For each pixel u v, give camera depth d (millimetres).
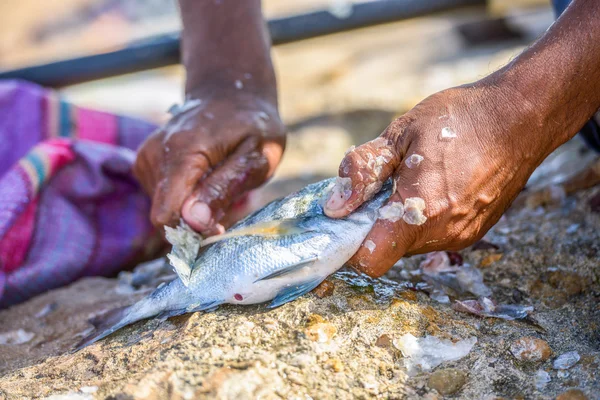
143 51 1446
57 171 1062
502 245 944
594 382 809
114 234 1064
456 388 811
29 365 872
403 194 828
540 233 950
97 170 1068
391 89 1668
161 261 1034
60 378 838
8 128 1132
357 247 842
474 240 857
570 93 833
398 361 822
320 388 801
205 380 794
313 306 846
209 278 860
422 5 1576
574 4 839
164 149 943
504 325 853
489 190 837
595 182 992
